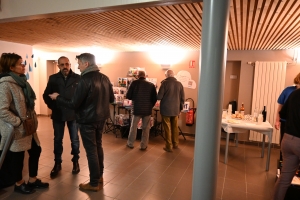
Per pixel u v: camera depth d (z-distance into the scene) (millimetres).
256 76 4359
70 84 2689
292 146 1815
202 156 1514
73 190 2441
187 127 5074
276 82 4230
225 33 1411
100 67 5758
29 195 2301
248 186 2699
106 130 5203
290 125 1854
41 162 3166
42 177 2715
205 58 1434
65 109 2650
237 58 4551
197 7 1952
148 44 4156
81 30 3082
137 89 3811
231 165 3369
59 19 2475
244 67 4516
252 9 1937
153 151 3910
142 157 3590
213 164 1520
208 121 1468
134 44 4215
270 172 3129
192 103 4996
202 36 1446
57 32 3273
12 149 2057
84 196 2334
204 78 1448
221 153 3926
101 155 2561
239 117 3752
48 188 2463
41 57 6492
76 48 5180
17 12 2254
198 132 1515
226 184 2740
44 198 2264
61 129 2744
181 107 4074
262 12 2014
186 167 3217
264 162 3518
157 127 5156
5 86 1956
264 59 4379
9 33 3443
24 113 2115
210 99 1446
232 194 2504
